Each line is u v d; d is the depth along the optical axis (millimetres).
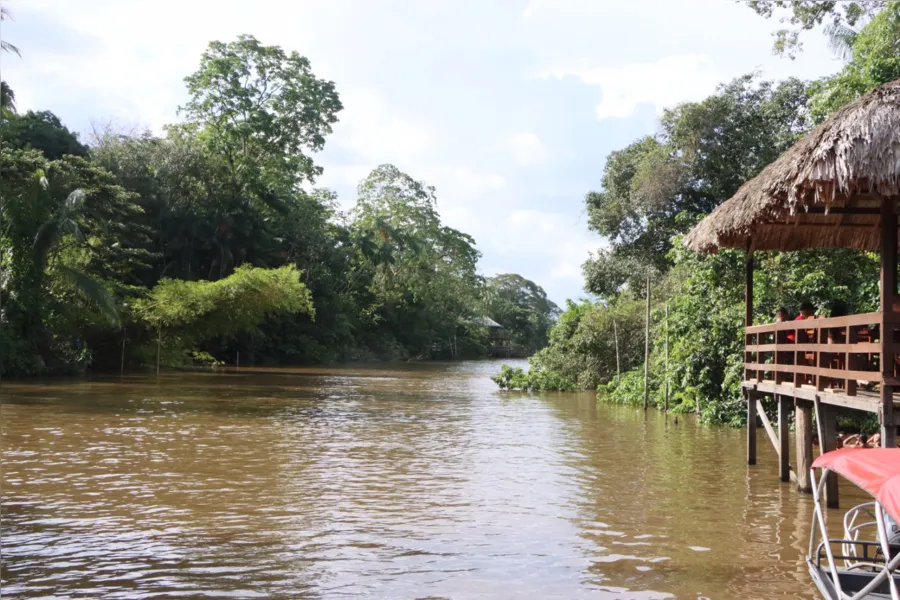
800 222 13508
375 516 10078
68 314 33125
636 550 8695
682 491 11883
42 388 26656
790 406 18719
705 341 21188
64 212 30328
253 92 52531
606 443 16969
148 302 37844
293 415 21266
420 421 20734
